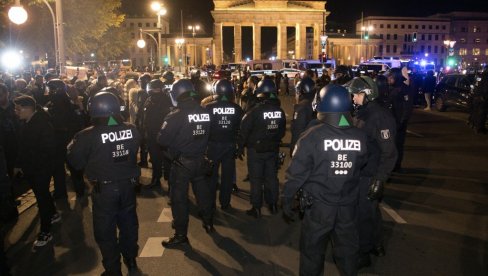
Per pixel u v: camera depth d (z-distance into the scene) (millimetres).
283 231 6445
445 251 5699
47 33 33031
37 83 11469
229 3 86938
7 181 5164
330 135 3797
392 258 5488
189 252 5723
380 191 4734
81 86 11844
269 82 6891
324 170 3812
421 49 107500
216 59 87375
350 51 98188
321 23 88562
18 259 5652
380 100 5660
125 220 5043
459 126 17312
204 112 5797
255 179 6945
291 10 87312
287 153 12234
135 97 11805
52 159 6148
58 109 7965
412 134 15375
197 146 5770
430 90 23094
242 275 5086
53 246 6035
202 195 6242
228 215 7172
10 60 24344
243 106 11344
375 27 105812
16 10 13047
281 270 5203
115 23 40344
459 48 108812
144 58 96062
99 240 4801
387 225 6641
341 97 3832
